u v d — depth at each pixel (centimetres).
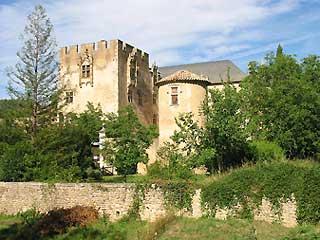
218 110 3186
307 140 3453
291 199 2202
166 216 2400
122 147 3803
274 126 3512
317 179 2175
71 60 5481
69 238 2334
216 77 5734
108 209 2645
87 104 5047
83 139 3800
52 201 2834
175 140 3256
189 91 4381
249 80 4000
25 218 2781
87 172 3606
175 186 2498
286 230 2111
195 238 2056
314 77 4003
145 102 5734
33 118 4109
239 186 2339
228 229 2127
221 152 3183
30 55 4203
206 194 2414
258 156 3244
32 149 3553
